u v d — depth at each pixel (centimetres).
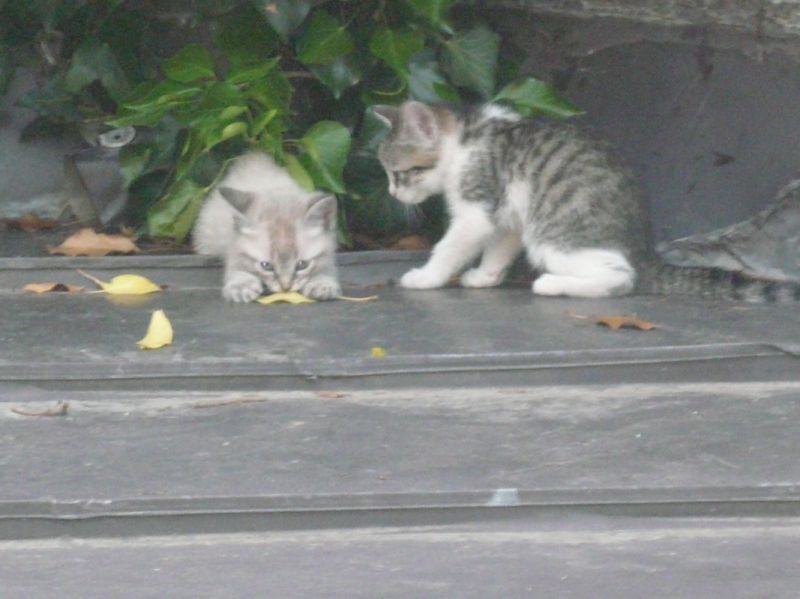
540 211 1070
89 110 1222
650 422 789
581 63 1214
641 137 1211
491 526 673
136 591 599
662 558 636
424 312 991
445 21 1130
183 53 1098
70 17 1179
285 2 1095
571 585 607
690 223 1208
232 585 606
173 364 838
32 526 654
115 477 691
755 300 1038
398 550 647
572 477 693
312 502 667
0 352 863
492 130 1093
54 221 1242
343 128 1102
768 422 788
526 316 976
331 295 1040
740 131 1180
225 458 721
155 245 1161
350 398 834
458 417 798
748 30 1130
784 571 620
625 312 989
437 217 1188
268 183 1102
